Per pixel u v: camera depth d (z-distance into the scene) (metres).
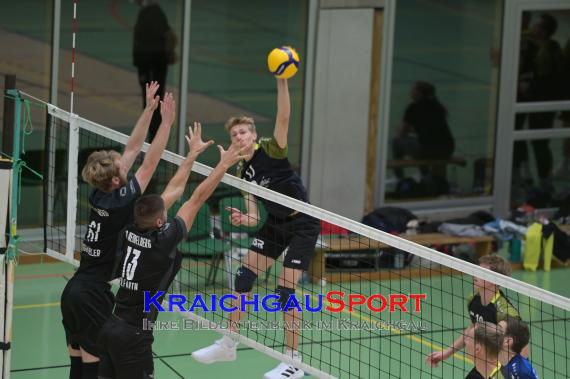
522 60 32.66
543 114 33.28
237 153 13.81
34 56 26.33
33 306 22.75
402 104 31.00
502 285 13.44
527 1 32.25
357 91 29.69
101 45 27.11
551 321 23.27
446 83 31.64
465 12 31.55
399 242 14.07
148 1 27.48
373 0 29.42
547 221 29.33
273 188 16.41
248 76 29.14
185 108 28.39
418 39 30.94
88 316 14.70
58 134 26.67
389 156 31.02
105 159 14.55
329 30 29.14
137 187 14.72
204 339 21.09
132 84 27.75
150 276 13.41
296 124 29.86
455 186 32.34
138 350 13.53
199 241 24.55
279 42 29.30
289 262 16.45
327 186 29.77
